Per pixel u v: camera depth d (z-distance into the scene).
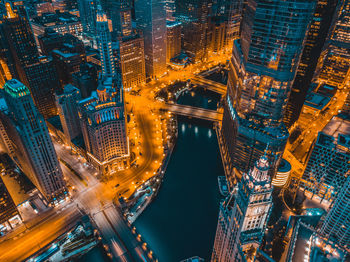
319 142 195.62
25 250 178.25
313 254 137.50
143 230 196.75
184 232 195.75
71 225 194.62
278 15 163.75
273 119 199.12
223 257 147.25
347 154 183.88
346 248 154.25
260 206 113.88
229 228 133.50
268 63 181.75
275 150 192.12
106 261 176.12
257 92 197.38
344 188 146.38
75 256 177.88
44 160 189.62
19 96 163.00
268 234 183.62
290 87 187.38
